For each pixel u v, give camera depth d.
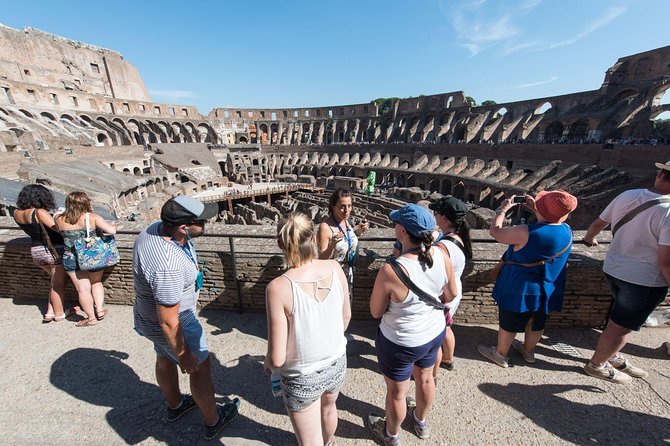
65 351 4.07
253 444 2.94
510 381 3.60
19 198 4.09
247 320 4.81
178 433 3.05
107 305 5.11
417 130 58.72
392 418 2.75
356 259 4.27
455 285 2.75
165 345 2.72
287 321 2.19
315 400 2.35
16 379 3.63
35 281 5.22
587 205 22.95
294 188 50.06
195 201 2.55
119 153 43.28
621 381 3.52
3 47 48.06
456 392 3.47
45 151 29.42
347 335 4.43
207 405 2.84
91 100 52.12
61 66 55.75
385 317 2.65
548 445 2.89
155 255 2.41
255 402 3.39
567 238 3.23
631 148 28.09
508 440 2.94
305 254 2.21
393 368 2.61
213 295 5.00
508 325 3.59
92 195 24.42
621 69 37.31
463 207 3.22
